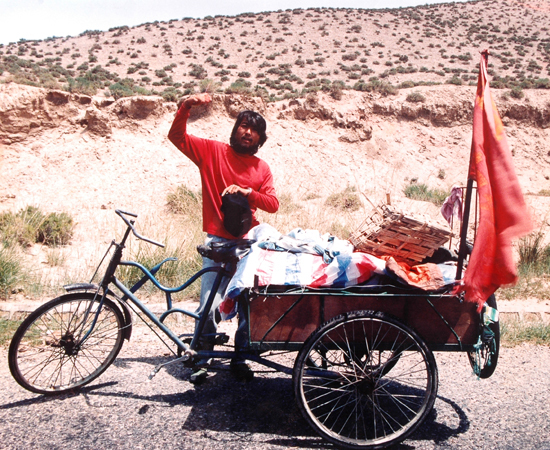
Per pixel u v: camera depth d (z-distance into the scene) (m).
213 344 3.32
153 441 2.71
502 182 2.47
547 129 33.41
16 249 7.71
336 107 29.91
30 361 3.74
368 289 2.79
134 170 19.86
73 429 2.80
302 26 95.75
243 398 3.32
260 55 76.31
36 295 5.70
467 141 31.66
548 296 5.96
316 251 2.98
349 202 13.27
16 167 19.39
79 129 21.55
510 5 117.75
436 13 111.25
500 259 2.43
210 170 3.36
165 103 24.09
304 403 2.75
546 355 4.24
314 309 2.85
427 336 2.88
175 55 76.75
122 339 3.47
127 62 71.62
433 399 2.76
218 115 26.00
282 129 27.44
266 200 3.31
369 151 28.59
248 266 2.83
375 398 3.11
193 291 5.74
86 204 16.45
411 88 34.25
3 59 60.16
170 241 7.43
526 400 3.36
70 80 41.06
